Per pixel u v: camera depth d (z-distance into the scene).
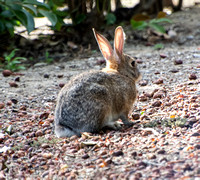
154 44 19.88
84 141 8.84
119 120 11.00
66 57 18.58
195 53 17.19
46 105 12.38
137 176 6.53
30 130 10.27
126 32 21.78
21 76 16.02
